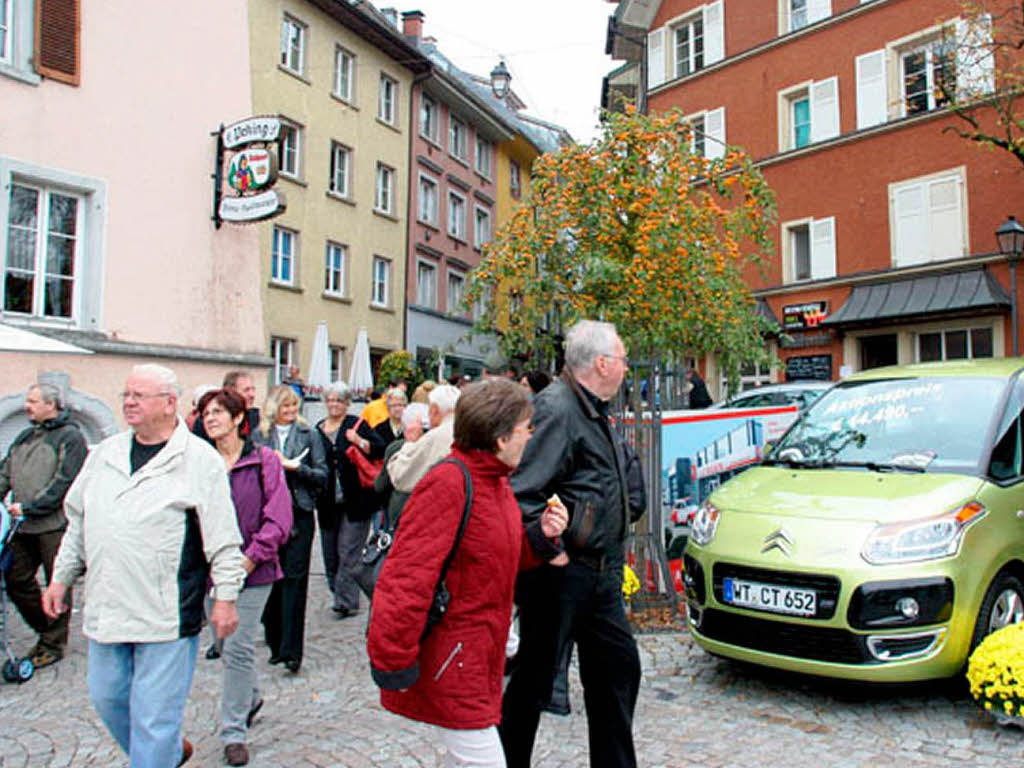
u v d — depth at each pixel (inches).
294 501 223.1
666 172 393.7
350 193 1015.6
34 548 235.0
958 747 165.6
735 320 382.9
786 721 181.6
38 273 424.8
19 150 410.9
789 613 185.3
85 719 193.8
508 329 437.7
